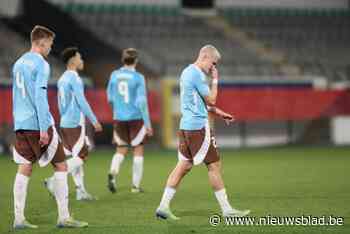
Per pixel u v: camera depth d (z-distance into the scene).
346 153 57.97
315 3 95.12
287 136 73.19
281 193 30.42
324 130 72.50
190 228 21.22
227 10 93.12
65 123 28.72
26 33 81.75
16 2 83.25
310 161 49.75
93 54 80.50
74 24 84.25
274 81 69.62
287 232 20.28
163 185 34.78
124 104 31.55
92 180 38.00
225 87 68.38
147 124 31.42
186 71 22.98
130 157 55.78
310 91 70.06
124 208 26.31
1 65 72.06
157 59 80.00
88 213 25.03
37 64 21.23
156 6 90.88
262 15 93.31
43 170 44.34
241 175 39.47
